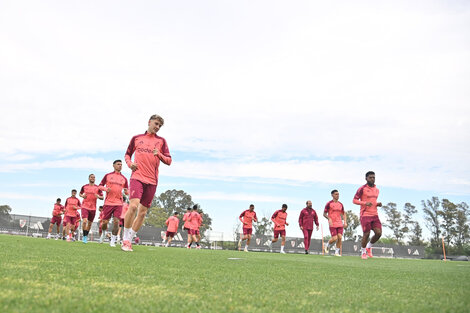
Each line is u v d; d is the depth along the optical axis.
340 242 13.12
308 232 14.77
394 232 61.25
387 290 2.41
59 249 5.02
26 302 1.50
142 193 6.25
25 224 29.16
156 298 1.74
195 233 17.98
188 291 2.00
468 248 56.88
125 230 6.27
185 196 64.50
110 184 10.28
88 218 11.98
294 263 5.27
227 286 2.28
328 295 2.10
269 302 1.79
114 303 1.58
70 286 1.93
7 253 3.75
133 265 3.30
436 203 59.19
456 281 3.13
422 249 37.50
